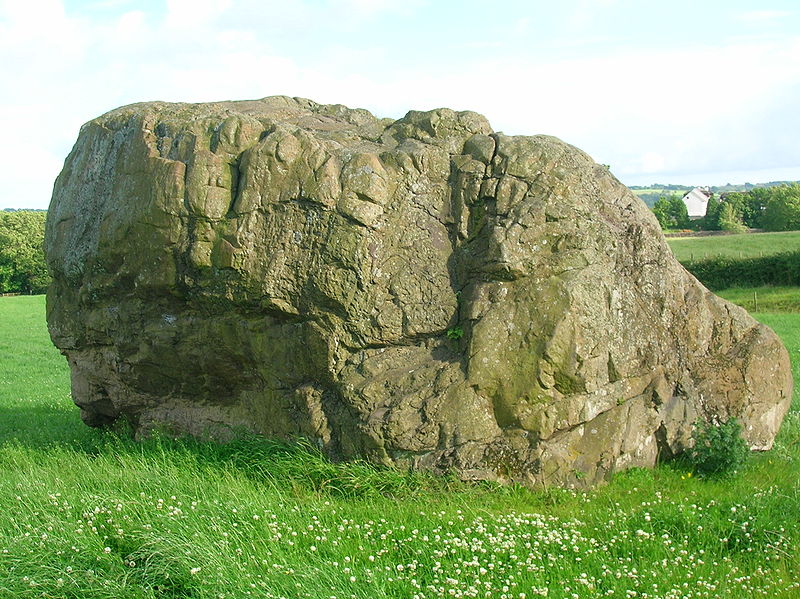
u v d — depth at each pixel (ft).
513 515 24.56
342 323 29.37
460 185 30.19
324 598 19.33
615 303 29.07
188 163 31.83
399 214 29.86
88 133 38.55
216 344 33.01
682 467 30.45
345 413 29.17
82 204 37.35
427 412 27.63
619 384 29.04
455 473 27.35
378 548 22.76
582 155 31.55
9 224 211.82
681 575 21.35
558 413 27.81
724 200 252.83
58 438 40.52
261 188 30.30
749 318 33.47
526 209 28.91
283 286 29.78
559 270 28.45
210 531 22.67
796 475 29.96
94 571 20.79
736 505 25.39
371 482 27.30
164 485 27.09
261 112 35.68
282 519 24.35
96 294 36.68
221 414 35.04
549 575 21.27
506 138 30.66
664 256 31.35
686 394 30.99
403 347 29.53
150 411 37.91
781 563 22.21
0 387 66.28
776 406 32.81
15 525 23.09
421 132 32.12
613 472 29.01
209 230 31.01
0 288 205.57
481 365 27.78
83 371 40.19
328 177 29.58
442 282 29.48
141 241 32.91
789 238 170.40
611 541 23.21
